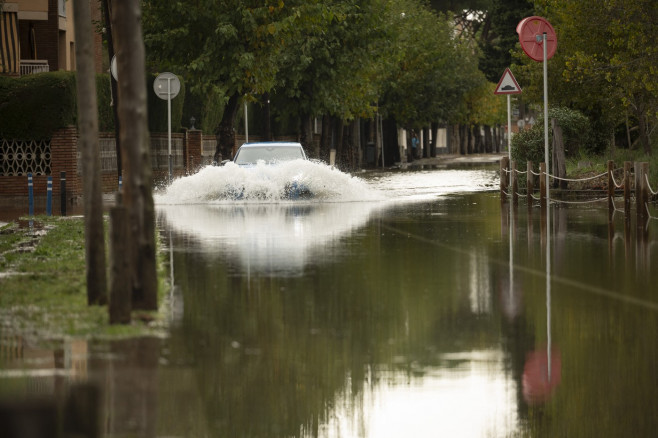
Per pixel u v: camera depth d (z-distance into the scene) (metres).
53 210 64.00
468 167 143.12
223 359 19.14
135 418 15.05
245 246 38.28
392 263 33.12
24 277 29.98
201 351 19.81
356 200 65.81
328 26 108.81
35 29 105.69
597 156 83.12
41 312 23.64
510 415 15.69
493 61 127.75
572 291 27.09
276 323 22.78
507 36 122.94
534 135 68.69
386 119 163.50
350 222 48.78
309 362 19.03
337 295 26.64
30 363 18.41
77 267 32.53
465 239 40.53
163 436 14.21
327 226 46.62
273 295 26.64
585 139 77.12
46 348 19.84
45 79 75.00
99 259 24.66
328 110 122.38
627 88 70.56
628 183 50.00
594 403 16.28
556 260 33.47
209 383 17.36
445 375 18.11
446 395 16.80
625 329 22.08
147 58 89.31
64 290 27.19
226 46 85.62
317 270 31.53
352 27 110.56
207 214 54.19
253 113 129.12
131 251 23.89
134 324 22.16
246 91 89.69
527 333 21.73
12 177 76.06
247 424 15.00
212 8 85.56
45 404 8.83
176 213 54.97
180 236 42.06
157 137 96.00
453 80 176.38
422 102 166.62
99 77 82.12
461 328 22.27
